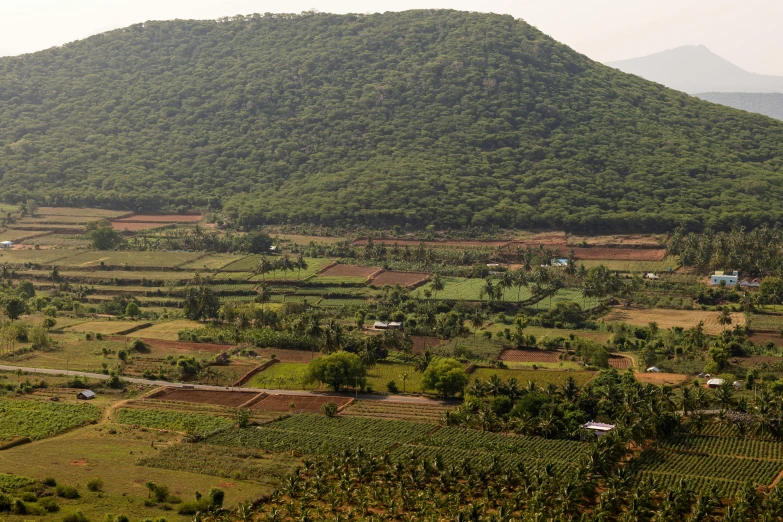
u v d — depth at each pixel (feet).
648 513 587.68
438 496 606.55
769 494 599.16
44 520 560.61
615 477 618.44
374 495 607.37
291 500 610.65
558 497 595.88
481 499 614.34
